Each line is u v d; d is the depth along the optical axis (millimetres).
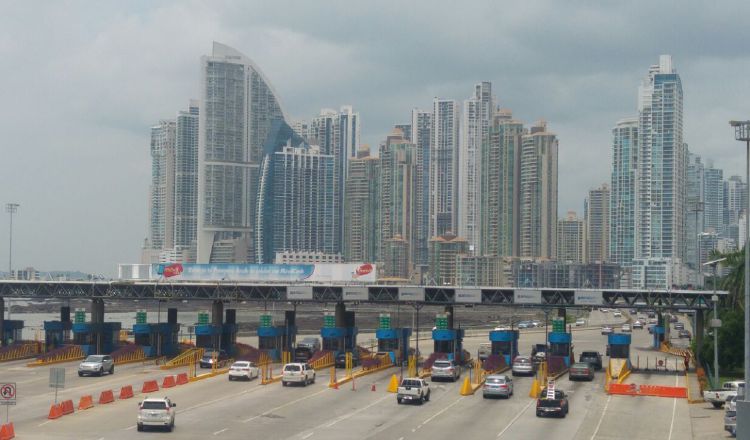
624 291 121562
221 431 67875
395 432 69125
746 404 43656
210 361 118375
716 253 160375
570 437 68562
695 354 136000
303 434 67438
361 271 133500
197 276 138500
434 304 129250
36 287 140875
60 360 128000
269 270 136375
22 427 68562
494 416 79062
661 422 77000
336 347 130250
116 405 82000
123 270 144750
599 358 129125
